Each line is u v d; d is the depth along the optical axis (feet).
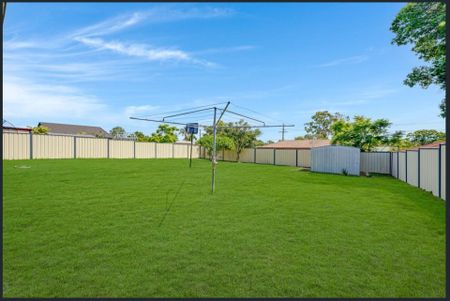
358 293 7.70
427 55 30.63
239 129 86.58
